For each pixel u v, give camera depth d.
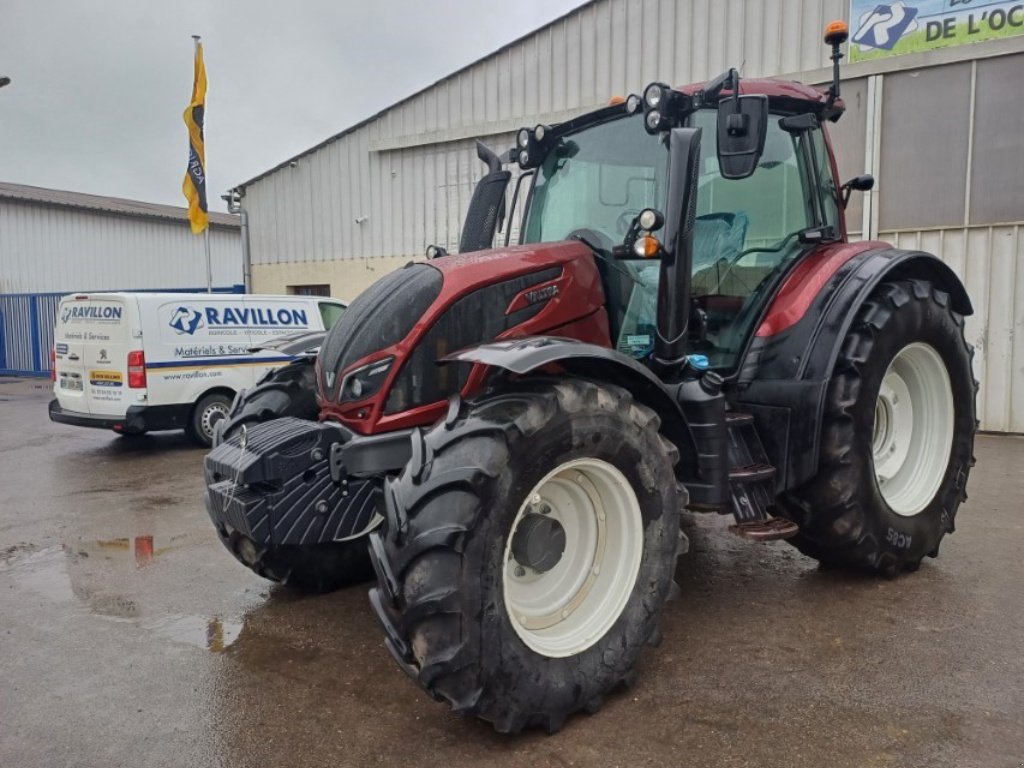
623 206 3.71
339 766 2.49
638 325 3.54
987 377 8.70
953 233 8.80
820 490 3.59
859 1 9.16
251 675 3.14
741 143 3.03
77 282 25.56
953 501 4.18
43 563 4.64
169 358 8.28
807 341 3.58
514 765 2.46
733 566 4.29
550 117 12.18
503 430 2.52
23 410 12.43
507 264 3.28
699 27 10.68
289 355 4.33
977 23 8.48
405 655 2.48
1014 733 2.57
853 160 9.36
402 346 3.12
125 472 7.40
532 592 2.81
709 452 3.20
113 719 2.81
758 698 2.83
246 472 3.11
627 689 2.91
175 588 4.18
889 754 2.46
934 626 3.42
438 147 13.64
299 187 15.36
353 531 3.35
